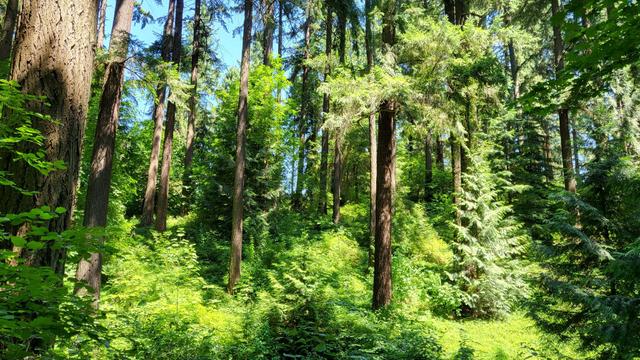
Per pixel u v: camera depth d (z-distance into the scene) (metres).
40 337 1.95
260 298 9.30
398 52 11.66
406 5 13.48
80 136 3.11
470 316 11.65
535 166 21.69
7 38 8.91
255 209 17.27
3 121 2.63
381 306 10.48
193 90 19.20
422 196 25.02
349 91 10.27
